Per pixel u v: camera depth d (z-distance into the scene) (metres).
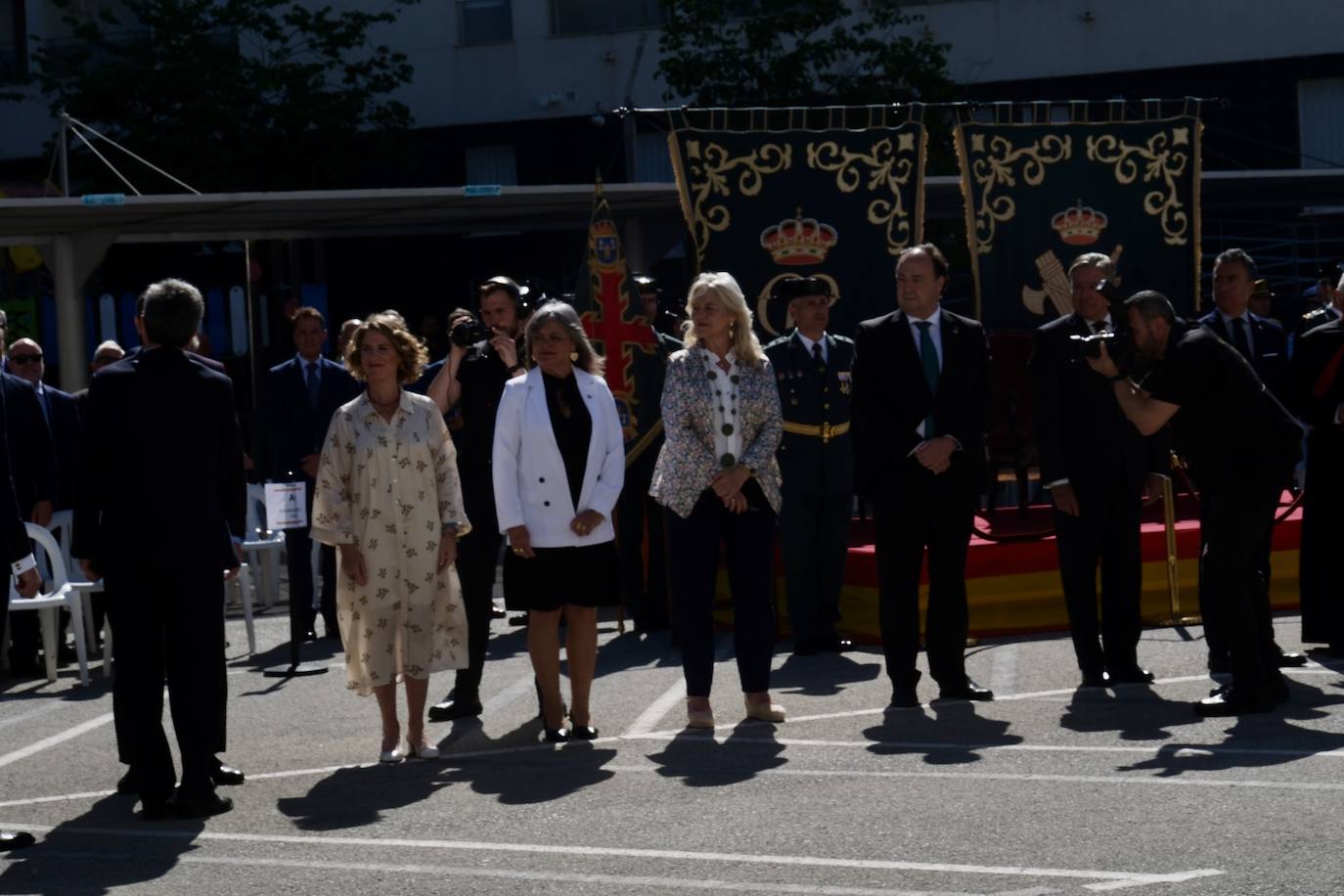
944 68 27.38
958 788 6.65
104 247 18.52
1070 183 12.11
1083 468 8.66
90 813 7.07
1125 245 12.16
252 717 9.02
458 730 8.45
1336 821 5.90
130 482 6.83
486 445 8.78
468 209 18.62
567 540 7.87
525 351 8.90
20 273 22.41
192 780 6.87
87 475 6.83
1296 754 6.92
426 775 7.44
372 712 9.01
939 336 8.47
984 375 8.51
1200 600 8.81
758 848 5.93
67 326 18.42
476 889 5.61
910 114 11.98
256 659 10.97
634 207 19.19
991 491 12.14
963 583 8.48
